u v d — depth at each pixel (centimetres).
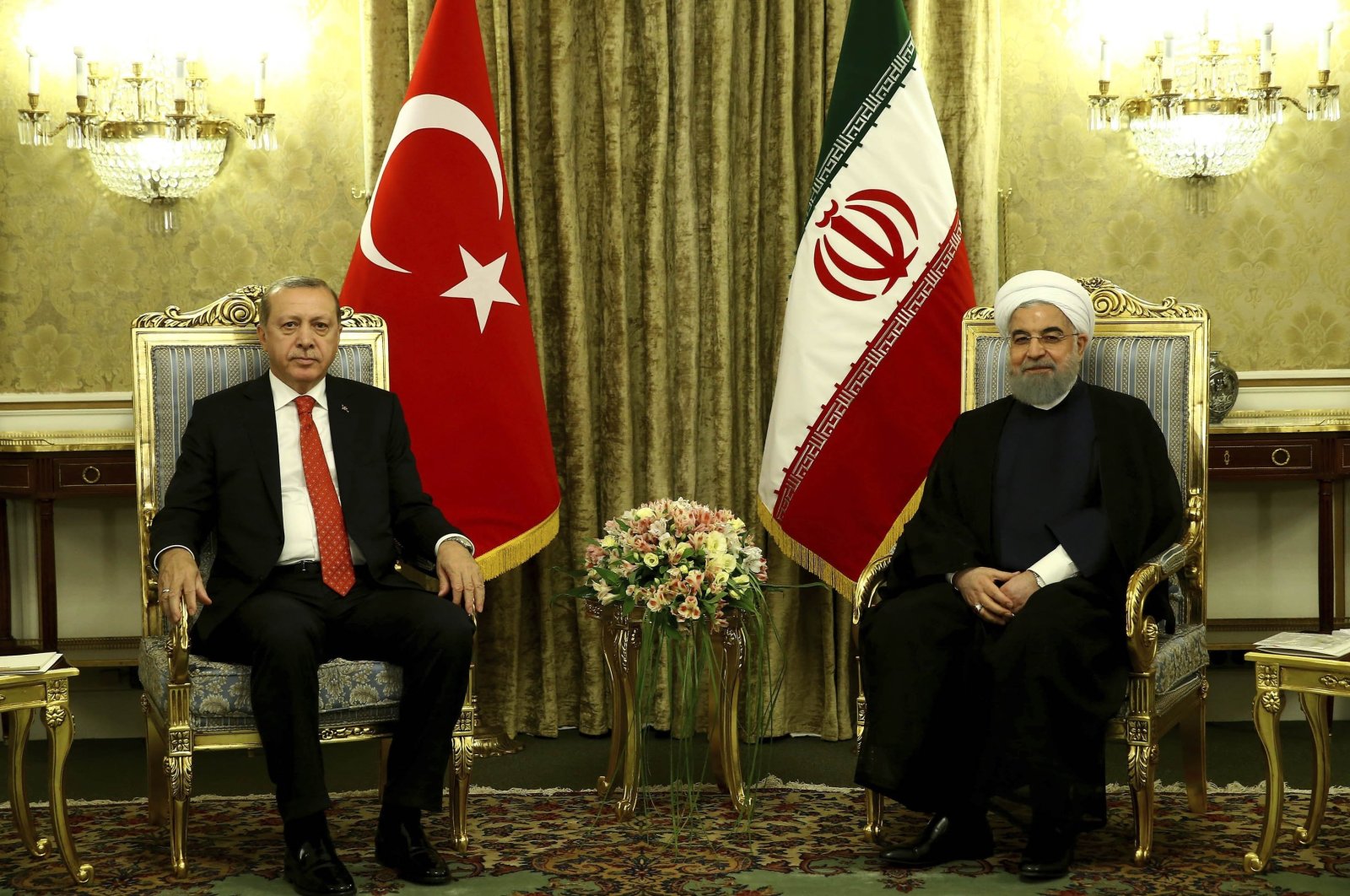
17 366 480
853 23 425
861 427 410
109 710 479
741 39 462
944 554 339
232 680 308
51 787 307
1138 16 490
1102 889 301
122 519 491
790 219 462
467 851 333
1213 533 511
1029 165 500
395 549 344
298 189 486
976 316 388
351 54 485
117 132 462
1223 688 492
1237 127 472
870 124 418
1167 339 366
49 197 478
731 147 465
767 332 472
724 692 367
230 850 336
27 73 473
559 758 438
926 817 363
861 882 309
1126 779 402
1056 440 350
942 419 409
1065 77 497
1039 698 305
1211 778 403
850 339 411
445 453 396
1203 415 360
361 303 399
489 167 410
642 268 461
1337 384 495
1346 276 498
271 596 318
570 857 329
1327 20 490
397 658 318
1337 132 494
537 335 461
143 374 355
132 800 386
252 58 481
